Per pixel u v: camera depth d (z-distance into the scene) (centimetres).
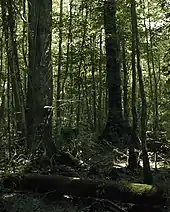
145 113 684
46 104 853
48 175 692
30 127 837
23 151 780
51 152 835
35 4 869
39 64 859
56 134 937
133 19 726
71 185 656
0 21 974
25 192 682
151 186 616
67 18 1472
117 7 1212
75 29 1462
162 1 1023
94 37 1480
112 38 1339
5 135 780
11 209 628
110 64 1402
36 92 850
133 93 789
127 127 1334
